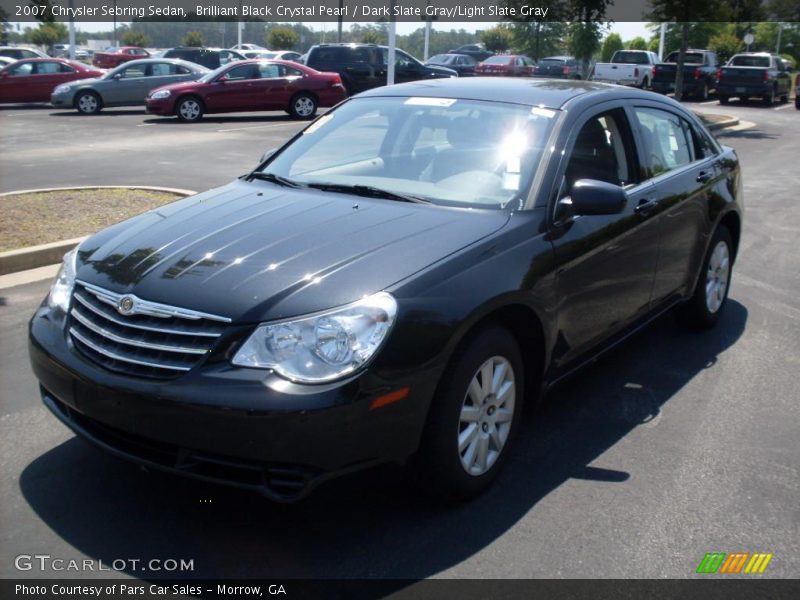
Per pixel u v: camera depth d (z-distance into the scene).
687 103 31.66
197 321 3.26
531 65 34.47
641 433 4.52
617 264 4.62
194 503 3.68
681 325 6.25
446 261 3.56
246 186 4.67
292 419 3.05
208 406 3.09
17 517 3.55
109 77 22.41
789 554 3.43
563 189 4.29
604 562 3.34
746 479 4.04
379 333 3.22
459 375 3.48
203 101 20.97
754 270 7.99
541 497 3.81
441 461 3.50
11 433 4.29
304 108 22.25
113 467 3.97
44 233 7.88
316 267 3.44
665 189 5.21
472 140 4.55
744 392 5.11
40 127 18.58
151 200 9.72
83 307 3.65
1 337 5.58
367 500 3.73
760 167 15.01
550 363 4.14
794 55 67.50
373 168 4.61
